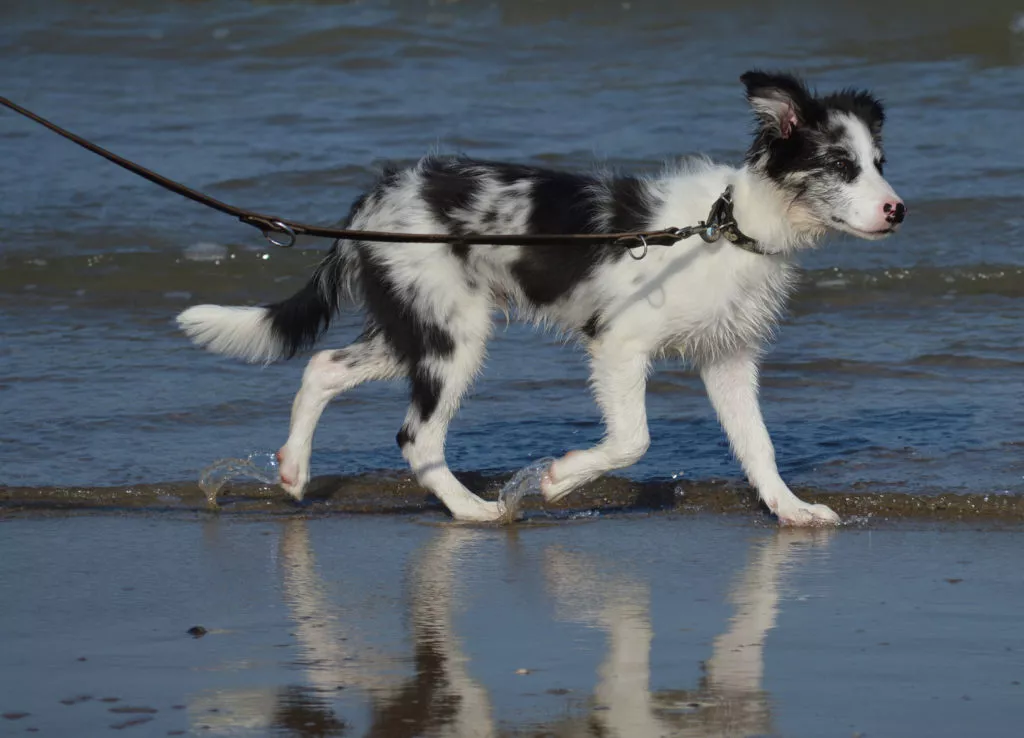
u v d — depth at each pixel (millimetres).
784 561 9383
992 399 13227
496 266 10789
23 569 9148
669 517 10664
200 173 20391
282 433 12516
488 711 6852
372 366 11031
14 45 26703
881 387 13711
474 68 25797
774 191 10242
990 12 27750
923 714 6801
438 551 9703
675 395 13805
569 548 9773
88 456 11789
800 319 16078
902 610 8320
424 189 10852
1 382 13672
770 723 6715
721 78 25062
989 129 22188
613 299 10500
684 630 7988
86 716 6750
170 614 8266
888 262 17703
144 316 16156
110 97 24125
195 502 10992
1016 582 8852
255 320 11453
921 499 10719
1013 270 17312
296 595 8648
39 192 19719
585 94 24188
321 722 6719
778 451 12008
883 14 28203
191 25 27672
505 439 12516
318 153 21156
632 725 6695
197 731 6594
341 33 27219
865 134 10109
